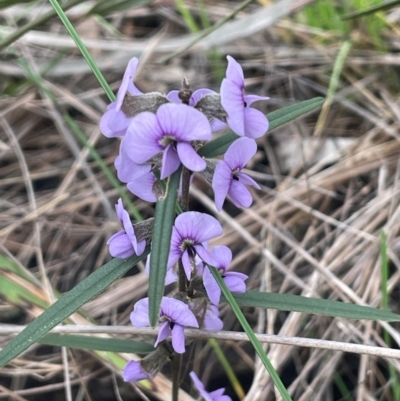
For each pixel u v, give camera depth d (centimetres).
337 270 19
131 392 17
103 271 10
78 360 17
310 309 11
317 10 25
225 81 9
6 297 16
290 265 19
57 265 20
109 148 23
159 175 10
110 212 21
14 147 22
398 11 24
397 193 20
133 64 9
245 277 11
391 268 19
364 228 19
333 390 17
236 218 21
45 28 26
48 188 22
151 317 9
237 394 17
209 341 17
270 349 17
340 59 22
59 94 23
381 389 16
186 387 17
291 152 23
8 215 21
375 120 22
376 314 11
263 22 23
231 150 10
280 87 25
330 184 21
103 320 18
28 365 17
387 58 23
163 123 9
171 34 27
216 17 27
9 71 23
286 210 21
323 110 22
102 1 19
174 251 10
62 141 23
